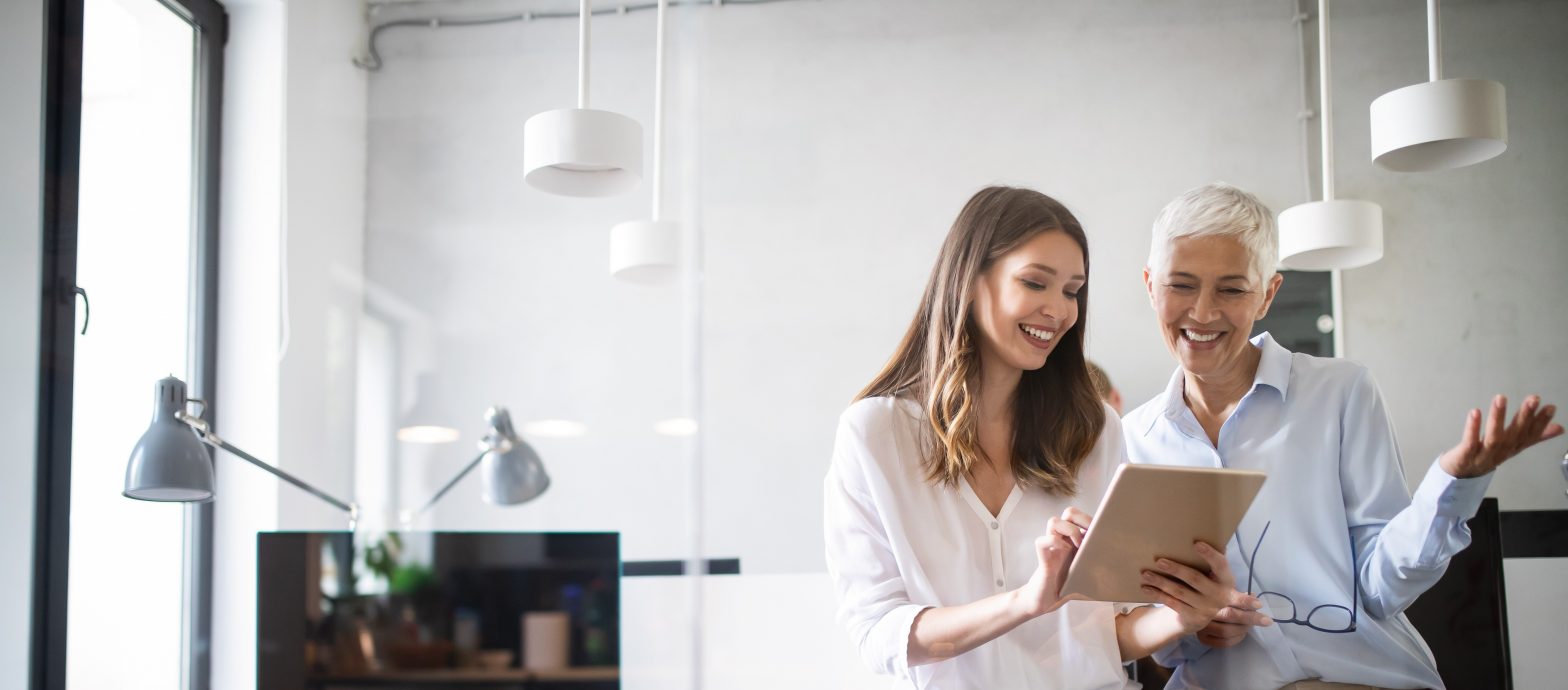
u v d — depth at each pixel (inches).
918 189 79.1
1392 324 71.5
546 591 74.9
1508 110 72.5
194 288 85.3
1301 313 72.2
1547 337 69.7
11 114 85.5
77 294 85.3
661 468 79.5
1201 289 72.7
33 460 83.1
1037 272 66.6
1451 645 67.4
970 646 58.7
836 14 81.8
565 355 82.2
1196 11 76.8
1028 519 64.2
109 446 83.6
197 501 83.2
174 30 87.0
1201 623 59.6
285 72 86.7
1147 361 72.9
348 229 86.2
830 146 80.7
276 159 86.5
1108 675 61.9
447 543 76.6
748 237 80.8
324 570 77.4
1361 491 69.0
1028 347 66.3
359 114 87.0
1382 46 74.5
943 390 65.7
